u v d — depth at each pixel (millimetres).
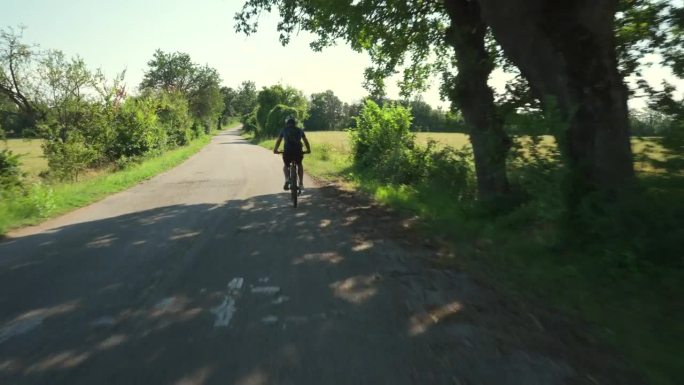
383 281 6062
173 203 13430
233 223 10117
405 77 18141
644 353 3900
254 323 4781
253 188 16547
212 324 4777
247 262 7055
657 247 5688
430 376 3674
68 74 26797
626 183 6766
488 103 10180
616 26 9344
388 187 14734
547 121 7000
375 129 19719
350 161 23438
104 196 15547
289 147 11852
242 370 3816
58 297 5695
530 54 7727
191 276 6410
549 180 6992
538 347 4133
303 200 13305
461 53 10484
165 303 5410
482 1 7941
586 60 7129
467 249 7375
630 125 7668
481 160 10094
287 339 4387
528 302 5188
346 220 10227
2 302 5559
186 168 26578
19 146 43031
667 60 9469
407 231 8961
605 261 5828
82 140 24688
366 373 3736
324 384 3582
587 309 4852
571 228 6695
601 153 7070
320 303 5324
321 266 6781
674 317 4586
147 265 7016
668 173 6977
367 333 4500
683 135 6965
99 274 6625
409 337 4391
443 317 4855
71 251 8047
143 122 30688
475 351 4082
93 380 3701
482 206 9281
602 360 3875
